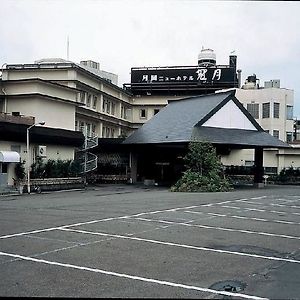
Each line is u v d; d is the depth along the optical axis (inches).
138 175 1675.7
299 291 286.5
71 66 1549.0
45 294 270.7
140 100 2261.3
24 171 1200.2
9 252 387.5
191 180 1256.8
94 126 1808.6
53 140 1331.2
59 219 603.8
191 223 585.3
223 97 1470.2
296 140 2065.7
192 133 1337.4
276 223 604.1
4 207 768.3
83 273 319.9
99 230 511.8
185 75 2293.3
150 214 670.5
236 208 780.6
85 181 1464.1
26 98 1306.6
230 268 345.7
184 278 313.0
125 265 345.4
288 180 1733.5
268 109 1982.0
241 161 1919.3
